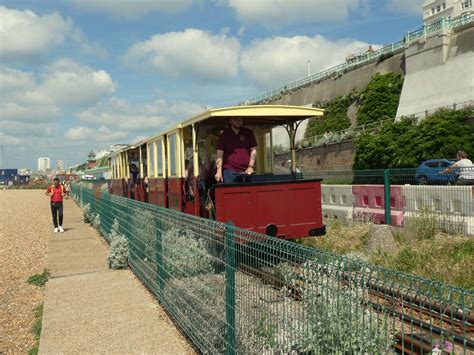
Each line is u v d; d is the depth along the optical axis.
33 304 8.38
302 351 3.48
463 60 32.75
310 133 48.47
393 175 13.22
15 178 137.62
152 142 14.59
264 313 4.00
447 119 26.89
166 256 7.13
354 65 45.66
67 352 5.78
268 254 3.94
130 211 10.41
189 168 10.95
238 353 4.45
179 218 6.41
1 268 11.95
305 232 9.48
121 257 10.54
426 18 71.88
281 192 9.34
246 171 9.61
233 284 4.55
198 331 5.60
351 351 3.08
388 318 3.05
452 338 2.49
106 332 6.42
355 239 11.67
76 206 36.22
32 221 25.23
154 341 6.04
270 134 11.13
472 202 10.77
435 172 12.13
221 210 8.93
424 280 2.63
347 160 35.75
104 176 53.84
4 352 6.21
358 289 3.04
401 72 39.69
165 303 7.20
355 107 43.38
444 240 9.92
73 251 13.67
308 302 3.43
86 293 8.50
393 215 13.03
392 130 30.08
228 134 9.61
